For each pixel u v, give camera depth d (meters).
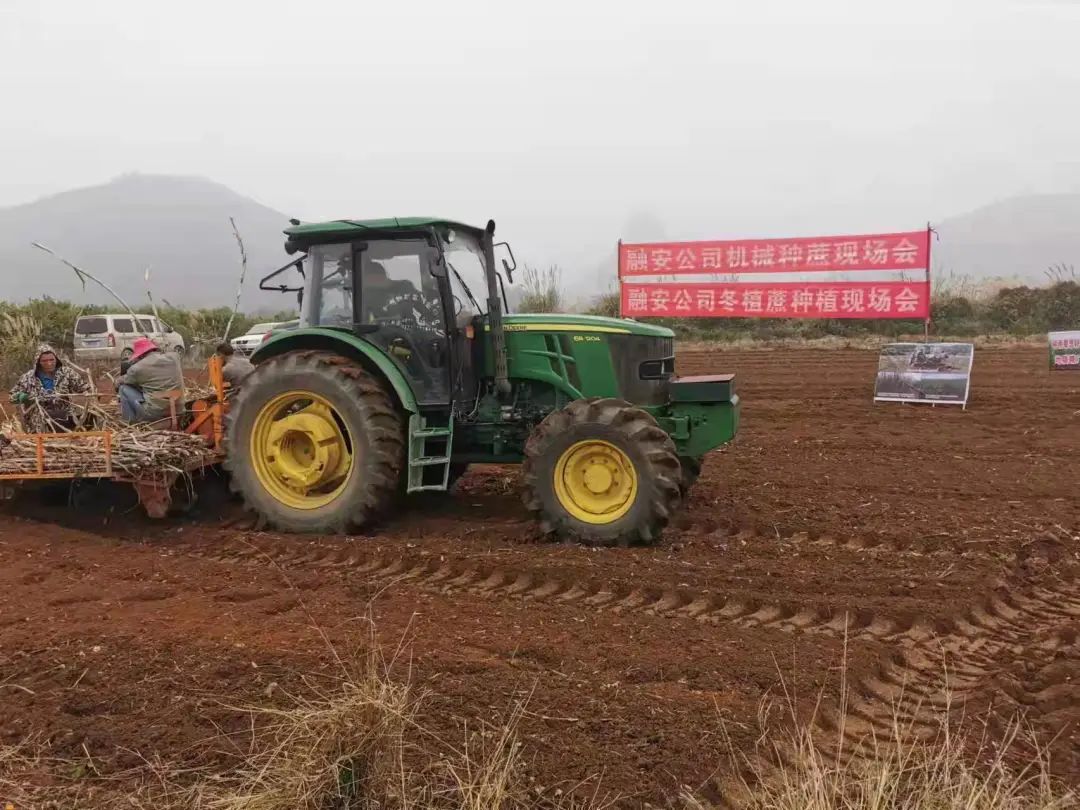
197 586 4.63
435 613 4.18
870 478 7.16
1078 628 4.01
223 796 2.58
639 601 4.41
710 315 14.87
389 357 5.82
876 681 3.46
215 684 3.32
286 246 6.14
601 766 2.73
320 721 2.60
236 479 5.85
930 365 10.84
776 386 12.58
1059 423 9.41
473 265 6.23
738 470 7.56
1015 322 17.88
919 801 2.42
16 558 5.19
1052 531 5.49
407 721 2.79
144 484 5.84
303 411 5.87
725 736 2.90
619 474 5.35
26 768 2.80
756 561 4.98
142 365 6.31
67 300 22.17
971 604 4.25
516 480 7.41
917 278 13.85
